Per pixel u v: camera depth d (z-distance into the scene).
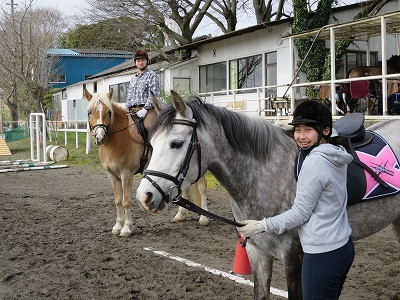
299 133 2.53
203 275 4.69
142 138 6.44
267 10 20.67
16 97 28.92
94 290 4.41
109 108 6.26
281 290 4.26
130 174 6.52
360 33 11.58
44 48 25.23
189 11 20.38
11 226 7.15
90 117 6.36
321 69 14.45
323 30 10.82
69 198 9.68
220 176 3.14
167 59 21.06
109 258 5.38
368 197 3.08
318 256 2.44
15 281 4.73
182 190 2.97
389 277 4.55
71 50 37.50
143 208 2.84
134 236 6.48
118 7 19.28
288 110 12.73
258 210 3.06
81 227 7.08
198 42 18.28
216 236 6.42
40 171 14.31
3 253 5.70
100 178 12.58
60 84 36.78
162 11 19.62
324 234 2.42
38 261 5.34
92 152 17.02
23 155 19.62
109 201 9.29
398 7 14.38
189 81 19.59
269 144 3.08
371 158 3.24
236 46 17.44
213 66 18.94
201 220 7.10
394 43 14.69
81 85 28.72
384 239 5.89
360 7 14.39
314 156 2.42
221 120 3.08
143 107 6.57
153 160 2.92
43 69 24.27
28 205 8.97
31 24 23.44
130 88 6.80
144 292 4.32
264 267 3.08
